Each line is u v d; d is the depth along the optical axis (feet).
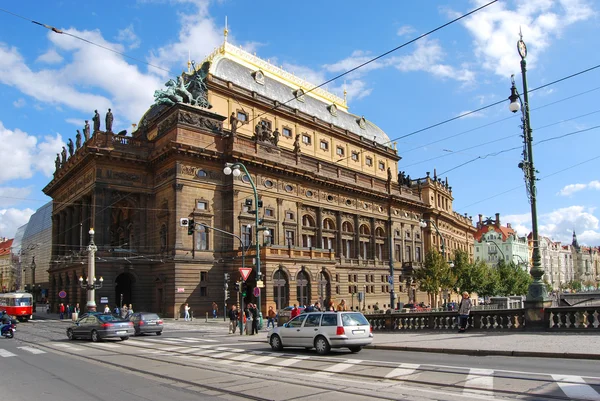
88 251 184.24
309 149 277.03
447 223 387.96
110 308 196.85
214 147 211.20
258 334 117.29
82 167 220.43
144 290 205.05
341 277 261.03
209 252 203.62
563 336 75.56
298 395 42.60
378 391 43.29
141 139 216.13
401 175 340.80
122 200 219.00
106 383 50.08
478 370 51.31
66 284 239.71
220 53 263.29
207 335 118.73
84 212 218.79
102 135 207.82
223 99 235.20
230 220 207.92
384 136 355.56
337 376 52.21
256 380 50.83
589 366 52.03
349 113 336.90
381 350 75.97
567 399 37.63
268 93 264.72
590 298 136.05
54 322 191.62
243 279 117.39
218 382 49.98
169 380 51.72
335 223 265.95
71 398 42.52
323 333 71.92
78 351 82.99
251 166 218.79
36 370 59.82
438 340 80.53
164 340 105.19
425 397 40.24
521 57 91.61
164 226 204.95
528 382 44.16
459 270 279.49
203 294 198.90
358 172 286.66
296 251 209.87
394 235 308.60
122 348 88.07
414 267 315.37
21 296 195.72
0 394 44.65
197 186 204.44
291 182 238.48
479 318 92.22
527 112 90.27
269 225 223.30
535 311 84.12
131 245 210.79
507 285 324.80
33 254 429.79
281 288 202.49
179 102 204.74
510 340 74.13
